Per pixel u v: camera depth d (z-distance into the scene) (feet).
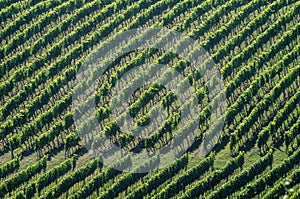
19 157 195.83
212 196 181.68
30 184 185.06
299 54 222.89
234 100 212.84
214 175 186.19
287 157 192.65
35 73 223.51
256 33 235.40
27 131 199.72
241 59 221.87
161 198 183.11
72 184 187.83
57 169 189.26
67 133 203.62
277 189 180.65
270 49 223.10
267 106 204.54
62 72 223.51
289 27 236.22
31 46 229.04
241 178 185.16
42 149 199.31
